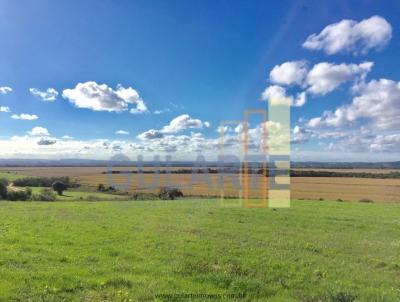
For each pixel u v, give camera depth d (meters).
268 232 22.48
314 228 24.36
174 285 11.44
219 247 17.72
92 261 14.55
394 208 36.84
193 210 34.12
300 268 14.17
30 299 9.73
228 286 11.54
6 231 21.19
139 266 13.74
